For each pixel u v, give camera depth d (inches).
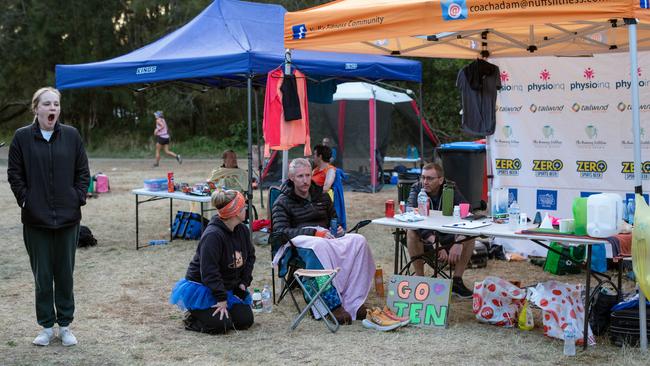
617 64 283.9
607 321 193.3
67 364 174.2
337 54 327.3
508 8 179.5
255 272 279.9
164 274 278.8
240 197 198.5
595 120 289.9
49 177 176.6
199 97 1154.7
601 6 169.9
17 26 1138.0
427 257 233.8
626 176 286.7
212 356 180.4
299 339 194.1
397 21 194.5
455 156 379.6
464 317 215.9
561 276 275.6
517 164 306.2
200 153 1080.2
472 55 291.4
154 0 1077.1
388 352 182.4
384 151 586.9
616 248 178.5
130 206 478.3
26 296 243.8
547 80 297.3
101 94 1171.9
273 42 327.3
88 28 1126.4
